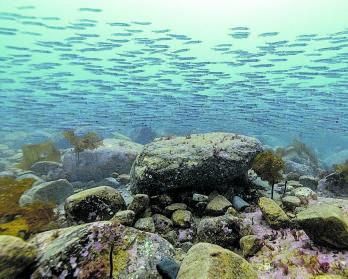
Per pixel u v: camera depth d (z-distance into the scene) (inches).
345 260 254.2
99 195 344.5
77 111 1561.3
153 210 373.7
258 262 273.0
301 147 1088.8
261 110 1536.7
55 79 1472.7
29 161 878.4
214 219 323.0
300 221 287.6
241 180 452.4
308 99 1381.6
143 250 233.9
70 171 745.0
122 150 768.3
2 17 1343.5
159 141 488.4
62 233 250.5
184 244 314.5
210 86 1465.3
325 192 558.9
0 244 197.2
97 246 224.5
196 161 411.5
